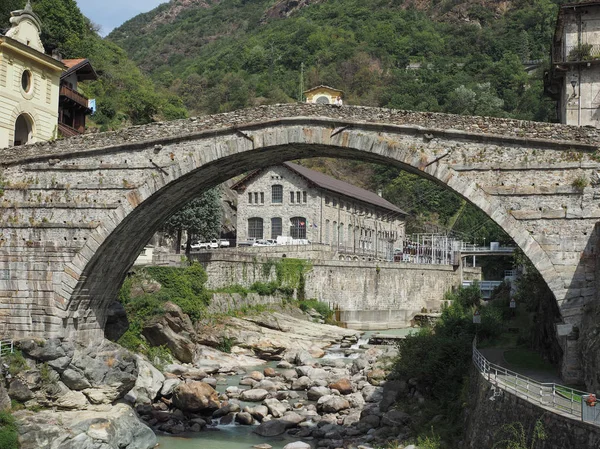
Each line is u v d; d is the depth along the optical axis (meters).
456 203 126.56
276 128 32.19
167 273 54.78
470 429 27.17
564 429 19.48
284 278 72.31
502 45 162.88
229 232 95.75
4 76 43.41
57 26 83.44
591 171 28.59
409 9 186.62
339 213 91.56
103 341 37.62
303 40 173.00
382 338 63.69
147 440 33.25
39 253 34.91
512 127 29.55
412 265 88.31
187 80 160.62
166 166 33.38
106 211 34.19
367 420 35.44
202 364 49.47
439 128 30.19
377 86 154.62
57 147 35.03
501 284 78.69
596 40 39.75
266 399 39.91
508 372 27.88
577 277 28.28
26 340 33.53
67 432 31.19
